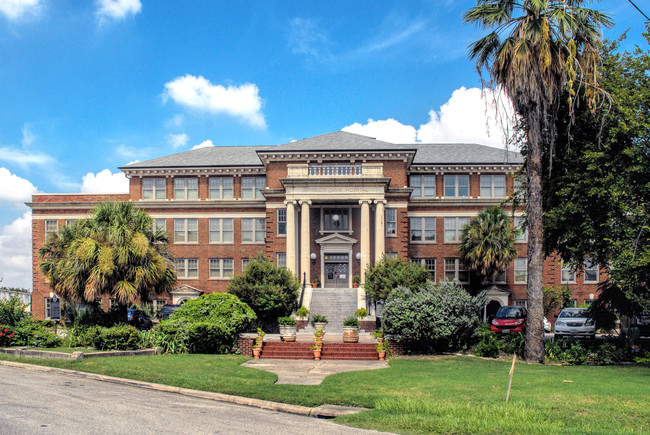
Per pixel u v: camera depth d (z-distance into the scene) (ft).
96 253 86.94
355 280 137.59
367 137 158.20
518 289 151.94
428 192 160.56
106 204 93.86
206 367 59.82
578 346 71.77
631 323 101.14
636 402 39.99
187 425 33.04
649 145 71.05
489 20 70.69
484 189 159.74
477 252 136.98
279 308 115.55
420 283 109.50
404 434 32.01
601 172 71.41
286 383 53.67
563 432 31.30
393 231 142.72
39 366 55.88
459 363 68.23
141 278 87.92
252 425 33.86
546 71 68.18
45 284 157.38
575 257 77.82
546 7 65.72
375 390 47.73
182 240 157.48
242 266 155.43
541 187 77.61
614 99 71.72
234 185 161.99
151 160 167.84
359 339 96.17
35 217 160.35
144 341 73.36
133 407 37.81
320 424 34.78
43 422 32.27
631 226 70.23
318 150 146.20
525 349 71.61
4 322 75.05
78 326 78.59
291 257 131.54
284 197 144.66
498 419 34.58
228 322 79.71
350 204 144.15
